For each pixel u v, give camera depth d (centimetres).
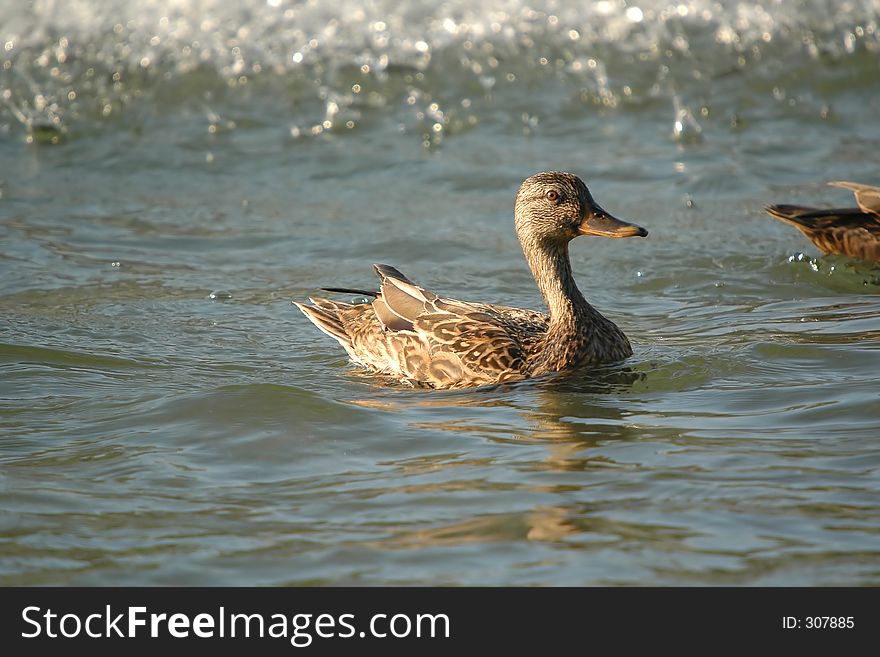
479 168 2062
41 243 1755
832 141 2147
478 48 2464
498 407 1153
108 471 1005
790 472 952
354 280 1631
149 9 2492
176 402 1165
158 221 1862
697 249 1708
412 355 1281
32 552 856
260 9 2508
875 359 1231
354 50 2455
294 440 1062
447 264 1689
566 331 1260
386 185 2005
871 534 841
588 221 1260
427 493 940
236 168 2091
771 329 1373
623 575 803
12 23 2458
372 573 820
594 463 990
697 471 962
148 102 2320
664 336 1381
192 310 1523
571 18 2525
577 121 2247
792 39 2469
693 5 2534
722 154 2095
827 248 1658
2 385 1241
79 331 1432
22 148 2169
